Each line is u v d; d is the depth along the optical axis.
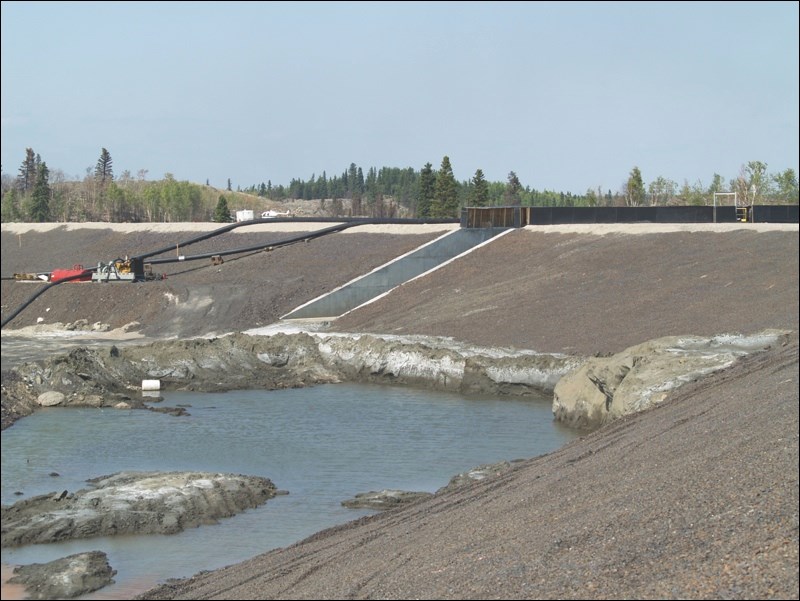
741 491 16.81
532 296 60.22
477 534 18.27
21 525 25.91
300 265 76.25
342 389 51.22
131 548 24.78
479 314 59.00
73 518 26.34
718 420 24.27
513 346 52.81
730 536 14.66
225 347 56.19
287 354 56.75
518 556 15.80
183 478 30.33
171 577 22.48
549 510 19.00
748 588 12.68
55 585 21.80
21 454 35.50
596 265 63.47
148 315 69.88
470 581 14.97
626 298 56.84
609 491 19.38
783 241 61.91
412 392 49.84
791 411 22.62
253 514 27.81
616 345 49.53
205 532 26.09
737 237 64.44
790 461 18.08
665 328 50.06
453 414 43.25
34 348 61.41
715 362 37.03
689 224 68.50
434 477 31.80
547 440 37.34
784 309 49.16
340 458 34.69
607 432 28.98
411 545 18.62
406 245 75.94
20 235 104.12
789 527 14.51
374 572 16.81
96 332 69.31
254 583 18.56
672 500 17.20
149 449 36.44
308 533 25.86
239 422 41.81
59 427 40.97
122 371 52.62
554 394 42.53
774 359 33.69
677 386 35.09
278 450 36.06
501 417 42.44
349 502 28.66
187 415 43.69
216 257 79.94
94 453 35.62
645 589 13.23
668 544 14.88
